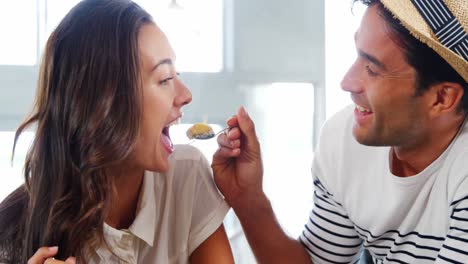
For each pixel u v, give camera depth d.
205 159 1.06
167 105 0.90
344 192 1.06
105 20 0.87
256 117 1.84
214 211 1.03
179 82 0.93
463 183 0.92
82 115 0.86
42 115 0.90
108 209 0.89
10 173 1.74
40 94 0.91
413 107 0.90
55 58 0.88
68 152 0.88
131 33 0.86
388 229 1.03
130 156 0.89
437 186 0.96
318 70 1.86
